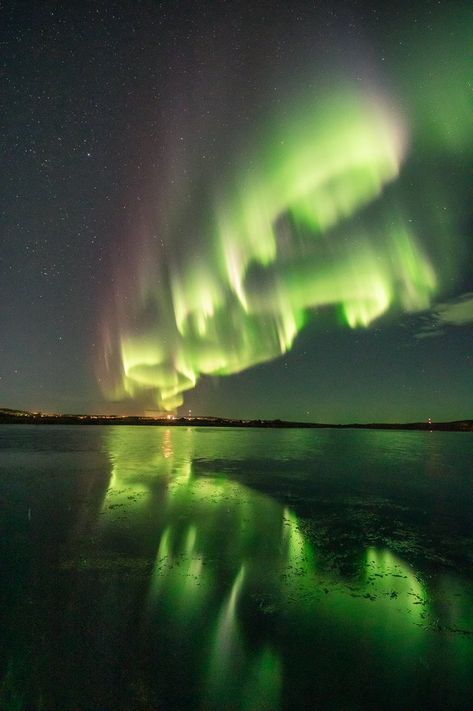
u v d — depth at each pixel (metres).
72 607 2.92
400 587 3.32
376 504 6.36
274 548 4.23
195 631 2.62
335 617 2.82
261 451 15.27
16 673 2.21
